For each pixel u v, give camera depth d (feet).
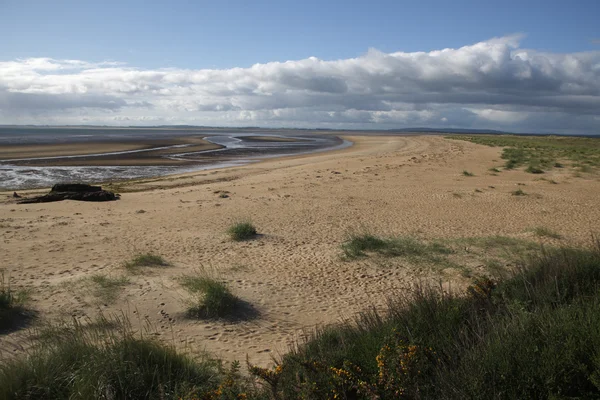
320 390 11.33
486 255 31.22
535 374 10.36
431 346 12.85
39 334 18.06
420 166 98.99
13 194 62.39
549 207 50.57
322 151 174.29
